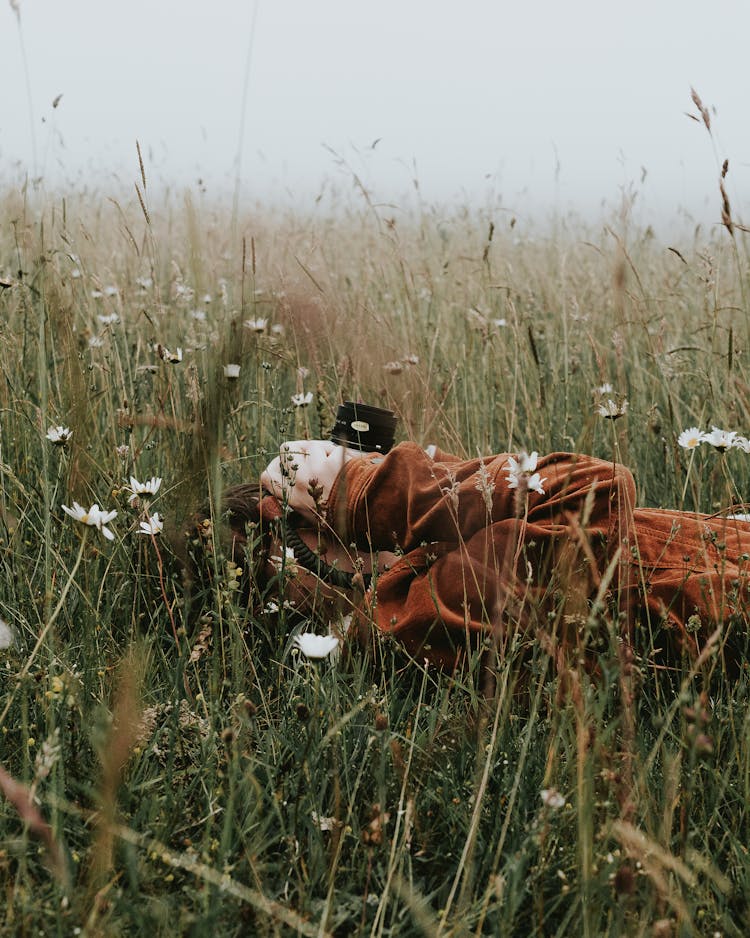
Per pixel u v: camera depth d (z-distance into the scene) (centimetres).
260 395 291
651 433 329
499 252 539
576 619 164
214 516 191
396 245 443
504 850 163
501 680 178
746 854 158
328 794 171
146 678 190
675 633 204
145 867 147
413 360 356
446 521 215
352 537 229
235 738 158
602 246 480
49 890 143
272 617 230
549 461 225
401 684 215
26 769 158
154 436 279
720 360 357
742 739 174
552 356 414
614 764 166
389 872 141
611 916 141
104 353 300
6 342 292
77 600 217
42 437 203
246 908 140
